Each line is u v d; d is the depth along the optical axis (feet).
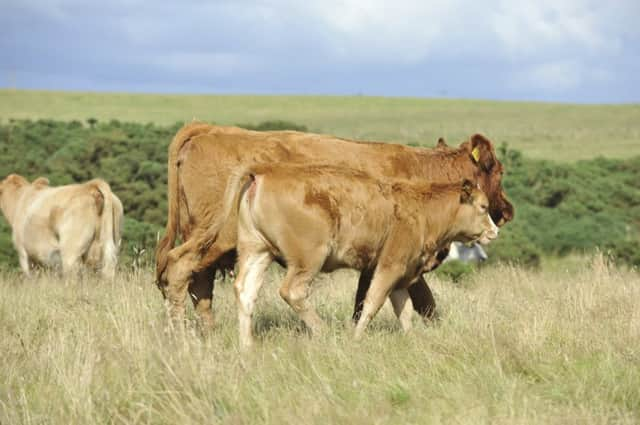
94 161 158.92
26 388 37.22
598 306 52.03
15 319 49.85
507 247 128.47
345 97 590.96
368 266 48.39
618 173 206.80
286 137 50.93
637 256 128.06
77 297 54.34
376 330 47.44
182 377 35.12
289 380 36.40
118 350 39.22
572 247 146.41
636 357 38.78
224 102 524.11
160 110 454.81
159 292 56.24
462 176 55.31
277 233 45.65
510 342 40.24
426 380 36.11
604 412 32.37
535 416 31.04
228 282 65.57
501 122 431.02
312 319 46.42
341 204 46.16
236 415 31.83
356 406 33.17
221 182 49.19
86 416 32.63
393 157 52.95
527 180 187.01
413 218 48.29
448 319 49.62
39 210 77.82
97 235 77.20
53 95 496.64
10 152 167.73
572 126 402.93
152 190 136.87
